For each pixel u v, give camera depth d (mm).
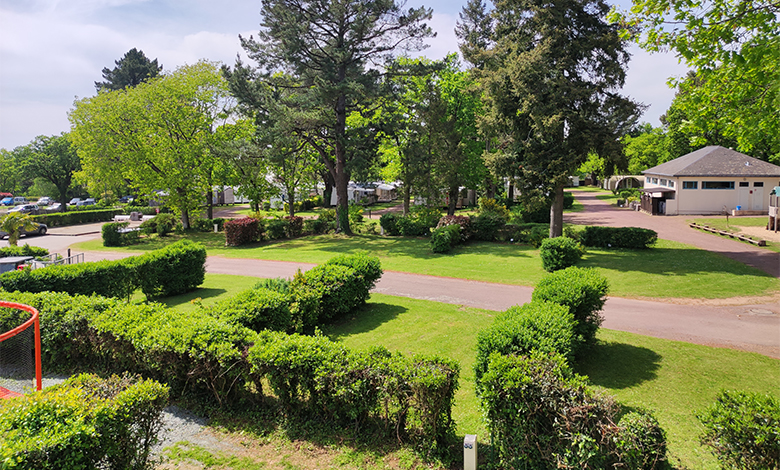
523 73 20609
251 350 6977
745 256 19344
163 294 16906
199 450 6164
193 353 7180
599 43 21031
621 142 22219
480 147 40906
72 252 28734
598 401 5008
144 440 5727
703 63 9367
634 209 41312
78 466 4469
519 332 7230
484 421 5742
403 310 13656
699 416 4965
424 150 32094
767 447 4328
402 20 27672
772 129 8812
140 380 5801
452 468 5637
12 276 12352
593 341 9922
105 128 37438
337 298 12367
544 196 21703
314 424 6621
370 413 6793
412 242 29047
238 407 7270
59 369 8992
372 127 33094
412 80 36469
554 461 5039
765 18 8555
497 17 23953
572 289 9320
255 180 38000
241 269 21938
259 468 5738
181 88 36031
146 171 36125
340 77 29188
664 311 13023
